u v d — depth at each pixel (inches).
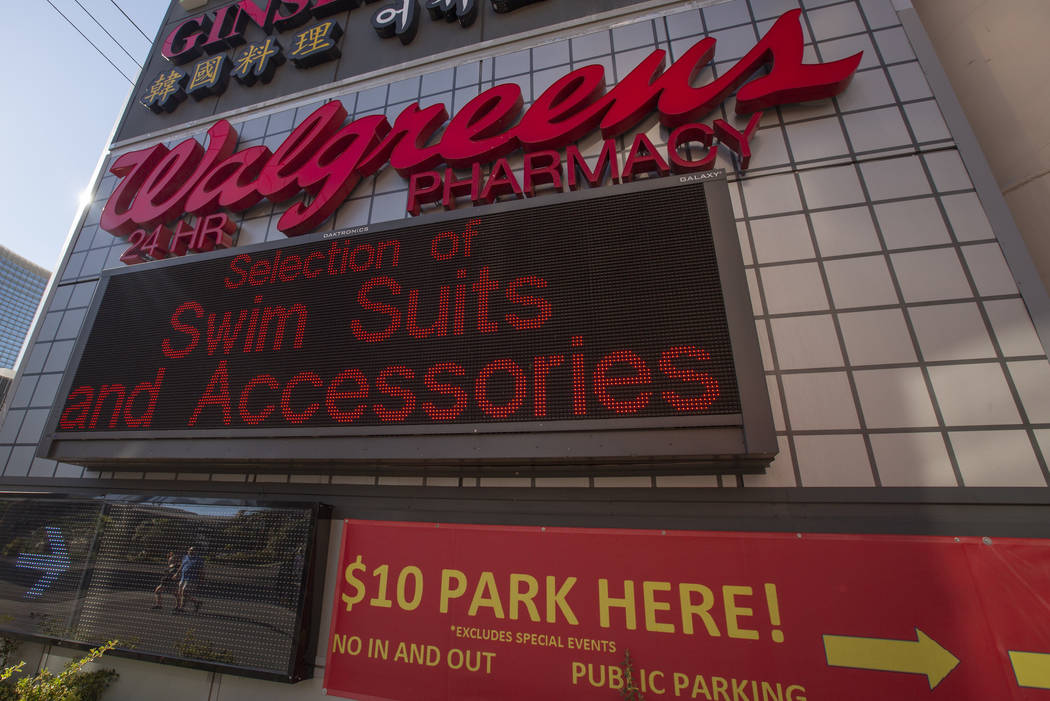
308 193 196.2
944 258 128.3
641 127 170.1
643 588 113.1
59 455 150.7
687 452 104.8
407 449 120.8
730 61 172.2
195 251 199.5
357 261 149.6
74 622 139.9
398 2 235.9
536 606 117.2
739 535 112.7
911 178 139.1
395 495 139.6
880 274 130.6
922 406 116.3
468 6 216.2
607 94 171.0
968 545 102.2
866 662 97.7
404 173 183.9
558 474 129.7
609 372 114.6
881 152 144.4
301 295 150.2
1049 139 149.9
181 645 129.0
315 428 128.8
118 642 133.6
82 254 232.2
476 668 115.3
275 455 130.1
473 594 122.1
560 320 123.2
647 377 112.0
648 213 130.9
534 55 198.1
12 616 146.2
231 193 201.8
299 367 138.9
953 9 184.9
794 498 115.0
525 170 165.3
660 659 106.4
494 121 177.5
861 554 105.8
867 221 137.3
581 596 115.6
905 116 147.4
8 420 198.4
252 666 122.4
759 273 138.9
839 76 148.7
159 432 142.5
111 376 157.8
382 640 123.6
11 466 187.8
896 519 108.4
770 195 147.6
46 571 148.7
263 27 260.2
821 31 166.7
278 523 134.6
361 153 191.0
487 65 203.5
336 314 143.3
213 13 285.3
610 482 126.0
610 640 110.3
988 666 92.6
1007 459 108.0
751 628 104.7
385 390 128.2
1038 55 159.5
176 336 157.3
